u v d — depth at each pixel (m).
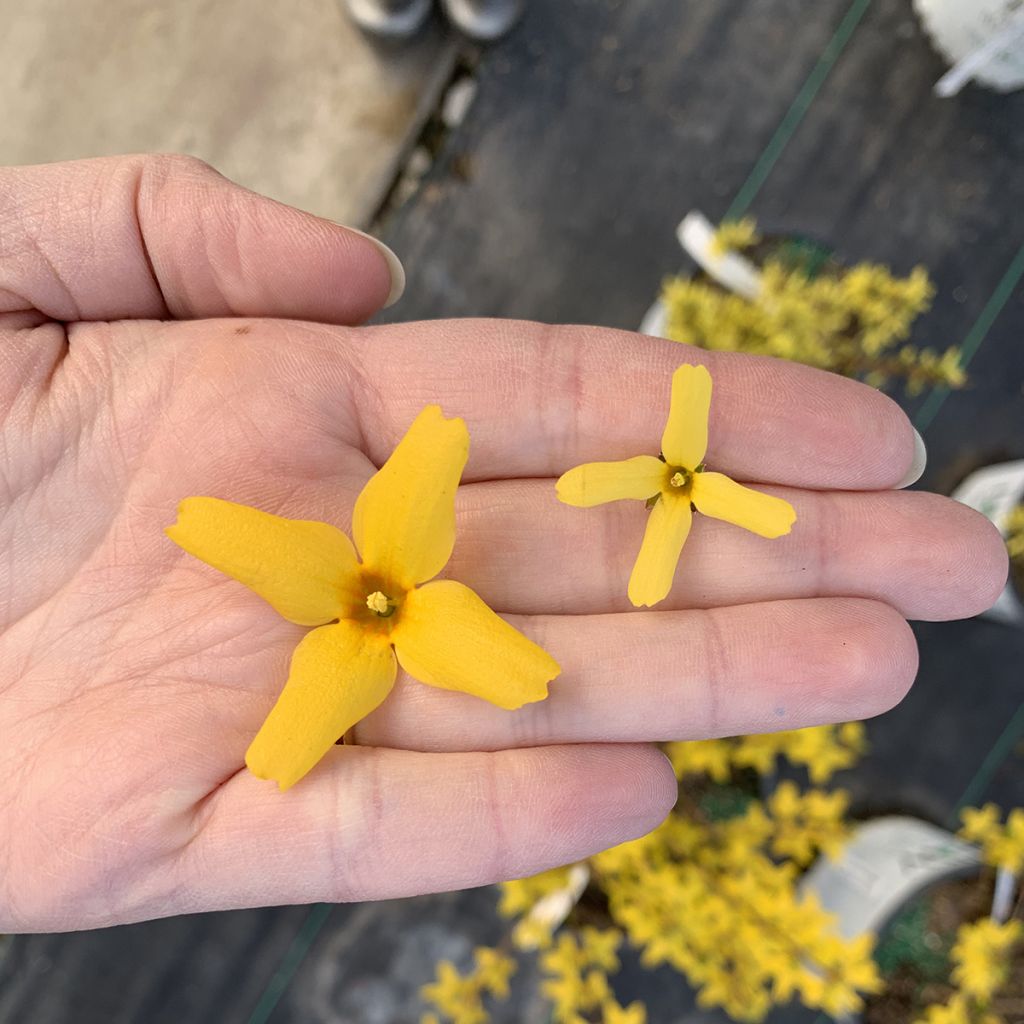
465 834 0.15
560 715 0.16
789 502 0.17
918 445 0.18
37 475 0.17
